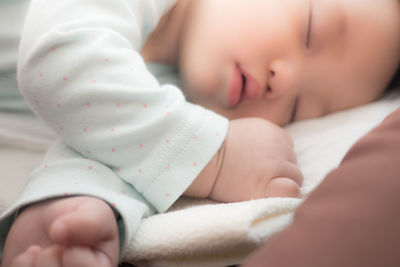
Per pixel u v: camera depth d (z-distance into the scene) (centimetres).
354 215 26
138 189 37
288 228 28
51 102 37
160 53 48
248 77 44
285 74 44
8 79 47
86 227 32
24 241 34
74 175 36
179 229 35
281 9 44
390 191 26
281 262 25
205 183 38
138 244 35
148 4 43
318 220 27
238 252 35
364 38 46
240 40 44
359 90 47
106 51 38
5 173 43
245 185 38
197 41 45
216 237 34
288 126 47
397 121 31
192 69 45
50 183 36
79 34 38
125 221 35
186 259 35
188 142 37
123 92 37
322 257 24
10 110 47
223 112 45
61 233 32
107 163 37
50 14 39
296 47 45
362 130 45
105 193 35
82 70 37
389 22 47
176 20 46
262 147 39
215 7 45
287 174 39
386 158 29
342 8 45
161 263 35
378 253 24
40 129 46
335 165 42
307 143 44
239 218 34
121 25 40
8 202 40
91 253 33
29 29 39
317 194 29
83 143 37
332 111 48
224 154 38
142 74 38
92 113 37
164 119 37
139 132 37
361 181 28
